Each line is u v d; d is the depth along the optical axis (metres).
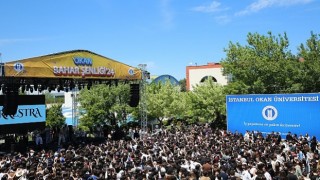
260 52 42.12
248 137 28.48
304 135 29.53
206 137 27.09
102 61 29.75
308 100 29.34
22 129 31.33
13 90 26.08
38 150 27.69
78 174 12.97
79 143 29.84
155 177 12.53
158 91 50.34
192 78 62.41
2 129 30.03
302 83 38.22
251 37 42.75
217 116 45.16
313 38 40.41
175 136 28.05
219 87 45.44
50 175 12.52
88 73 28.70
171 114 49.00
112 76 30.30
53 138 33.84
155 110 48.22
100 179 12.18
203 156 16.34
